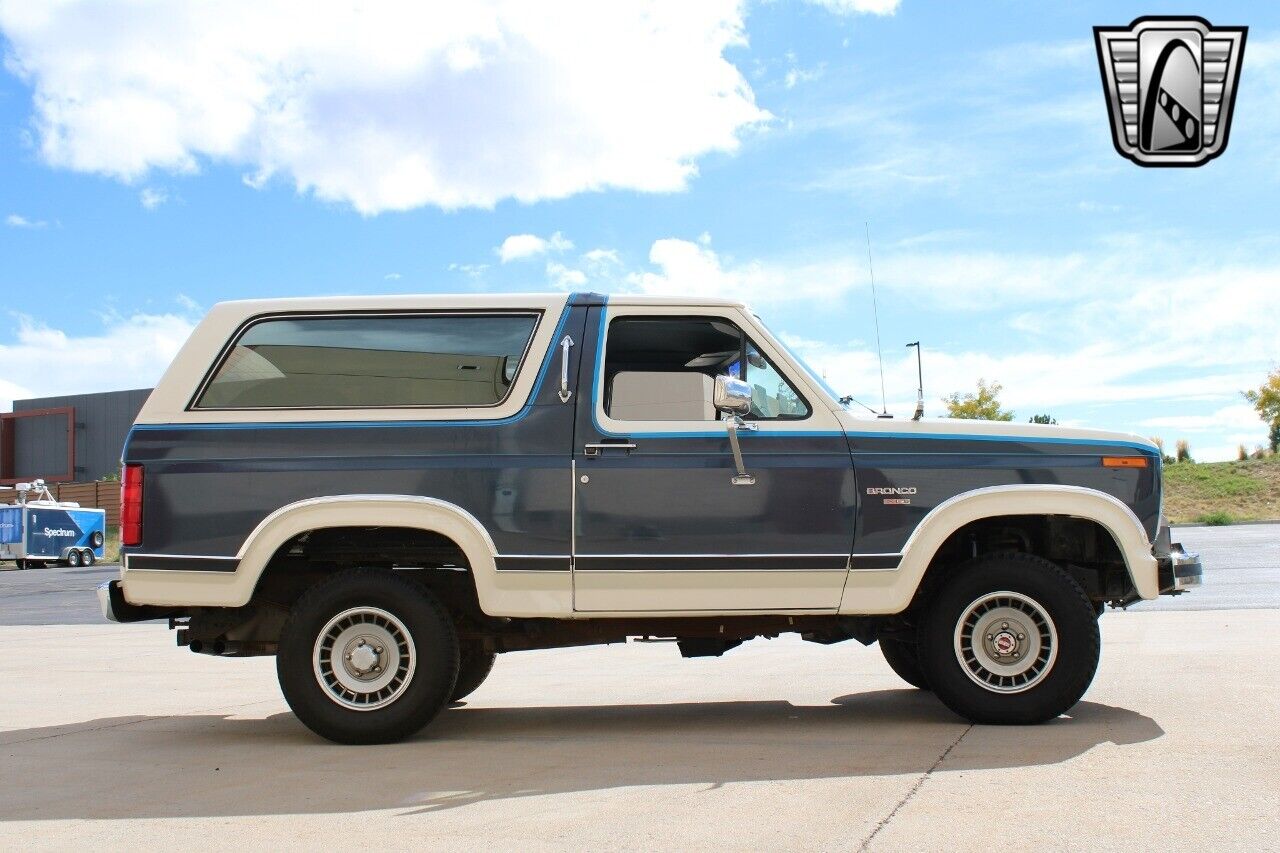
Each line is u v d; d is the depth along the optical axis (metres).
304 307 6.32
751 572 5.96
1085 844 3.71
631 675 8.62
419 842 3.96
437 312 6.29
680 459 6.02
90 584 25.69
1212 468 40.38
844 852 3.70
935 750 5.30
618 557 5.95
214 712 7.27
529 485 5.99
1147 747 5.20
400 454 6.04
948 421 6.19
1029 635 5.95
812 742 5.62
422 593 5.95
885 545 5.99
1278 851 3.60
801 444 6.07
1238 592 13.87
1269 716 5.88
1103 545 6.44
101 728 6.66
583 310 6.27
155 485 6.09
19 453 55.66
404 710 5.86
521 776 4.99
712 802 4.40
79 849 3.98
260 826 4.23
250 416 6.15
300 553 6.23
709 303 6.30
